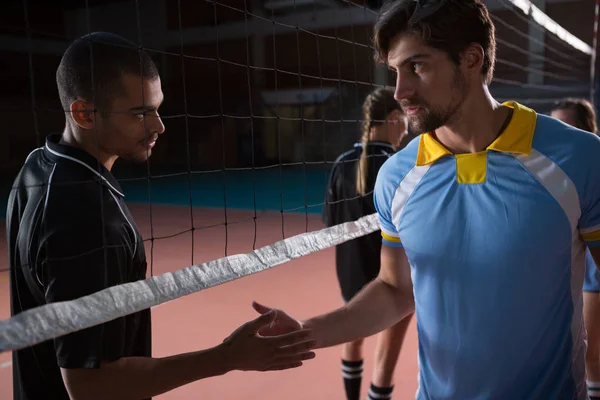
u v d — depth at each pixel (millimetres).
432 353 1197
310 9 13586
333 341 1253
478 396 1147
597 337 1781
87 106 999
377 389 2178
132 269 1013
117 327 914
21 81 13438
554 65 11828
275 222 7633
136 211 9477
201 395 2520
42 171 972
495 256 1070
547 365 1095
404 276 1344
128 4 15609
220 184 13477
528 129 1076
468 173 1109
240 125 16219
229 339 1009
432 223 1140
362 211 2283
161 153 16406
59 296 857
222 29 15281
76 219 886
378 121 2338
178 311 3713
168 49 15938
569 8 12016
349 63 12375
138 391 917
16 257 1014
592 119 2213
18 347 765
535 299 1062
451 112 1048
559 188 1030
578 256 1088
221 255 5570
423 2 992
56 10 14336
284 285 4328
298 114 15336
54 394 1020
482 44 1027
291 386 2600
